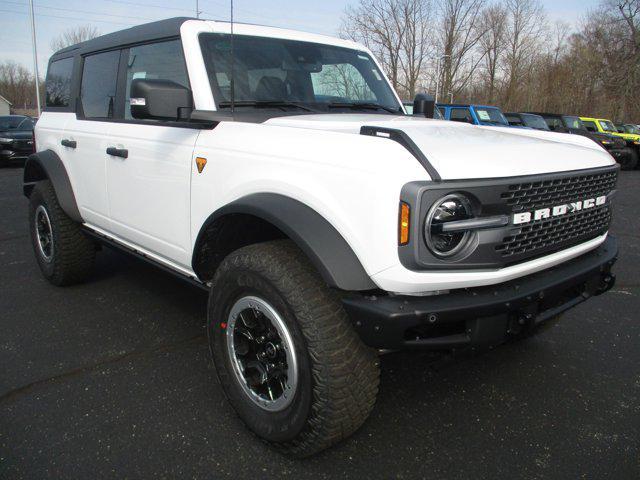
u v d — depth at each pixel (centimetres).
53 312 380
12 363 306
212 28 292
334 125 246
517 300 206
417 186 184
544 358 324
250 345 235
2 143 1398
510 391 286
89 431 244
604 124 2127
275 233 257
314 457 231
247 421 236
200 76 274
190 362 310
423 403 273
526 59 4678
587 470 224
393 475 220
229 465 224
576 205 234
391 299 193
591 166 244
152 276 463
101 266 489
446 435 247
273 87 298
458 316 194
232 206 228
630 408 271
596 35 4306
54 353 319
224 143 248
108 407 264
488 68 4853
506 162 209
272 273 208
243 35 302
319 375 199
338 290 199
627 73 4081
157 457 228
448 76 4553
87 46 390
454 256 194
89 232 384
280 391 226
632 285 472
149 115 248
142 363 308
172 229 285
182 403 268
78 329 353
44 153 405
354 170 195
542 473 222
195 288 288
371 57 370
